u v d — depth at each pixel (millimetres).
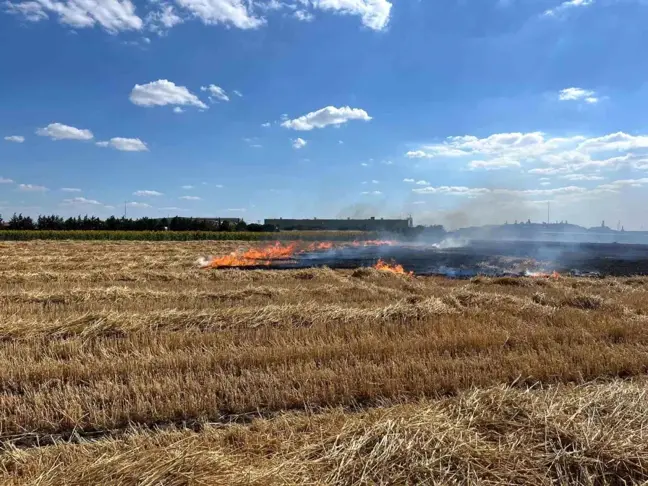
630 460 3785
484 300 10867
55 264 20328
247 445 4117
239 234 57438
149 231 59844
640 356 6695
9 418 4855
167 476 3455
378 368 6129
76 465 3654
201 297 11812
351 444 3895
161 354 6879
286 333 8008
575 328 8305
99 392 5387
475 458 3801
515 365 6293
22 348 7133
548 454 3889
